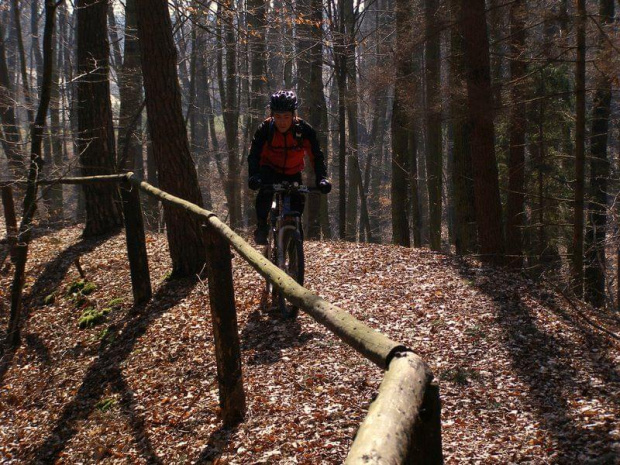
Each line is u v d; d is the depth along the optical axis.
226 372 4.30
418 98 11.91
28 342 7.38
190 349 5.84
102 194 10.91
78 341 6.96
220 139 38.25
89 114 10.59
